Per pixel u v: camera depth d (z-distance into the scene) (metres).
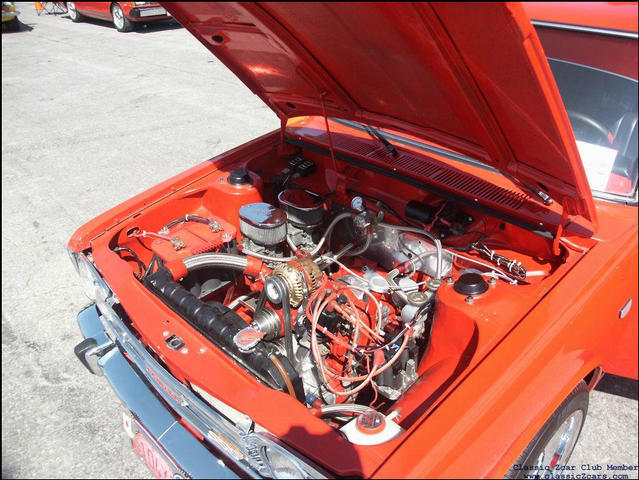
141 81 9.61
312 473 1.61
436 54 1.78
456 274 2.36
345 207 2.95
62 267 4.40
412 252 2.70
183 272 2.51
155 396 2.43
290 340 2.27
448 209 2.62
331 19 1.86
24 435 2.96
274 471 1.81
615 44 2.51
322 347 2.49
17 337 3.66
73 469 2.78
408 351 2.34
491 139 2.14
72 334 3.67
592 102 2.52
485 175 2.66
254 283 2.83
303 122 3.43
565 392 1.96
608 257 2.19
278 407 1.81
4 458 2.84
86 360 2.64
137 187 5.72
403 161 2.82
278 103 3.03
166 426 2.30
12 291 4.12
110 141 7.00
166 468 2.34
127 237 2.80
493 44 1.56
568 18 2.62
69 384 3.28
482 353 1.90
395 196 2.90
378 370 2.11
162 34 13.32
